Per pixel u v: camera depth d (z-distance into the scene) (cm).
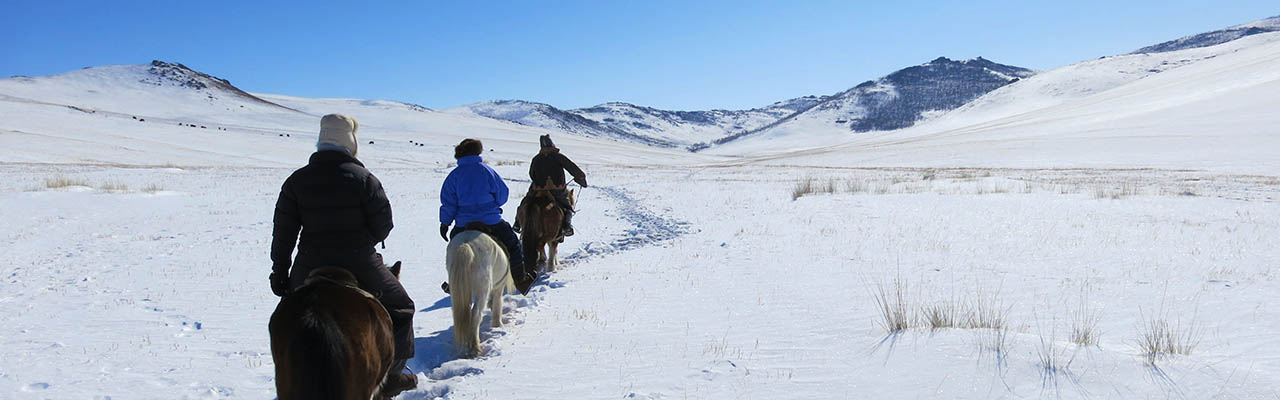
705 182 3250
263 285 929
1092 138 6362
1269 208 1625
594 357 586
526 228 886
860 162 6338
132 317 750
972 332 546
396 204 2133
